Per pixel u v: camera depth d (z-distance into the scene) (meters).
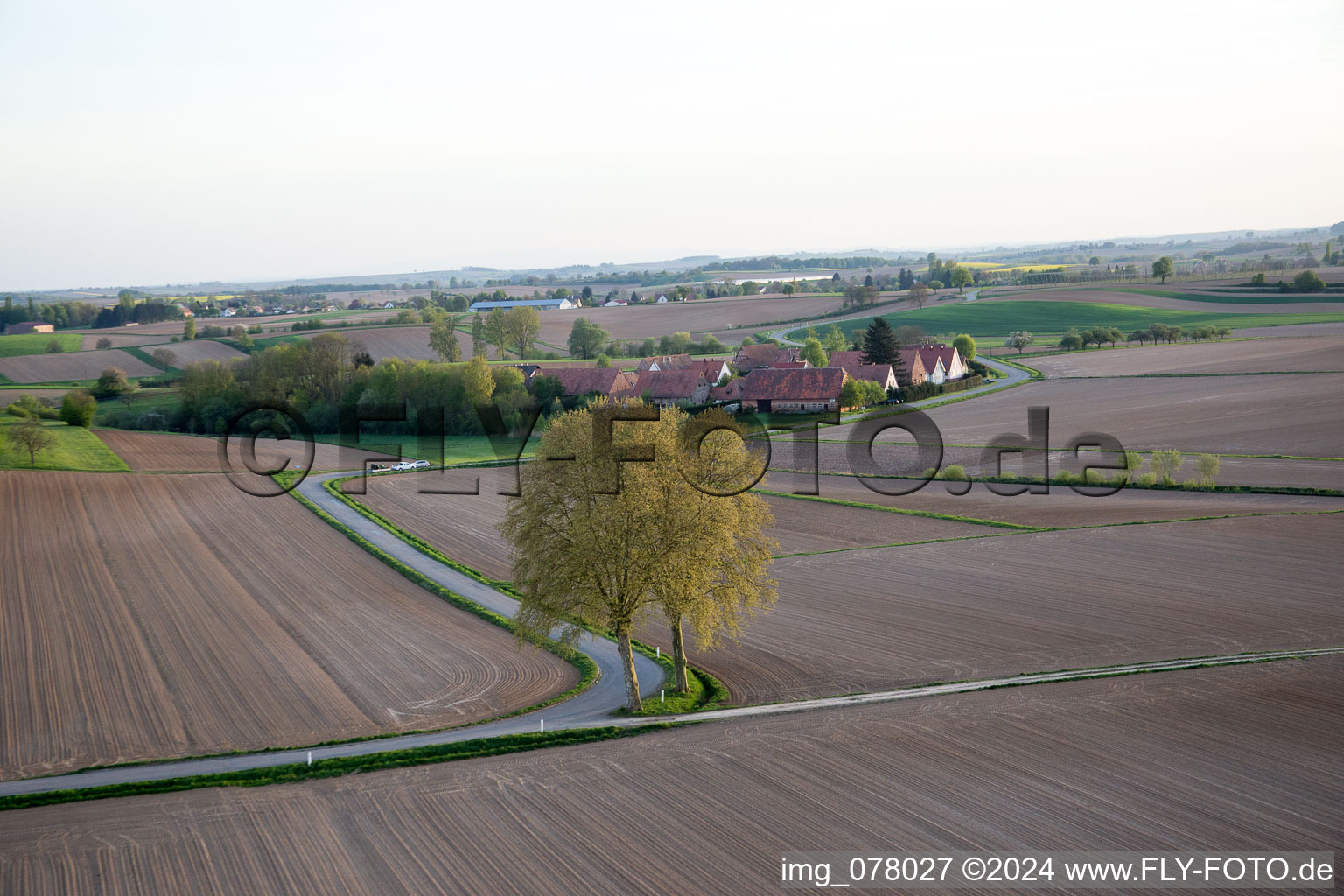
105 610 46.56
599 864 22.41
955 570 49.97
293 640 42.66
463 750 29.45
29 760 30.72
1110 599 43.72
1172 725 28.97
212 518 65.38
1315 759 26.34
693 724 31.30
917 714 31.02
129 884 22.05
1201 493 66.44
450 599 48.81
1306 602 41.72
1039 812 24.17
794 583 49.59
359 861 22.81
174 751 31.23
